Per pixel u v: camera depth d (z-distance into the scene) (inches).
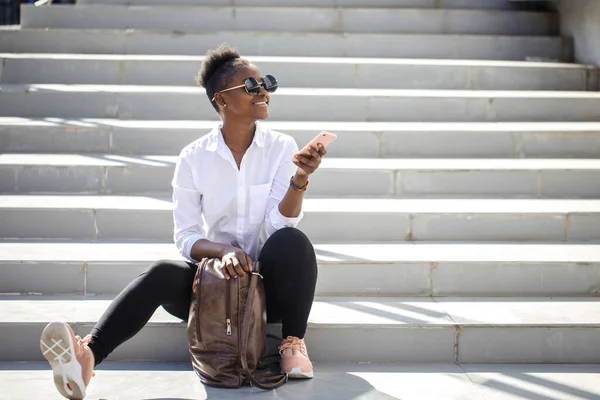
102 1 258.4
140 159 183.8
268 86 126.9
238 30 247.1
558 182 179.9
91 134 190.5
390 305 143.9
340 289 149.5
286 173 130.5
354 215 164.6
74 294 146.9
